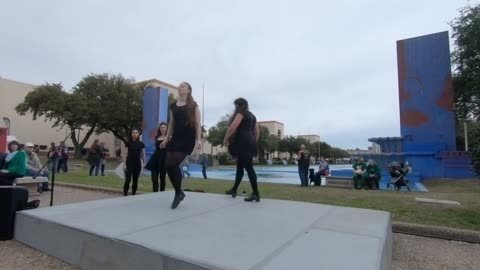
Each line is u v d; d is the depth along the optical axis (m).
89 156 13.95
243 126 4.65
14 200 3.71
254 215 3.60
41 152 47.06
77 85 35.88
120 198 4.82
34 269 2.81
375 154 15.30
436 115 14.77
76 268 2.83
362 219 3.51
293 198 7.46
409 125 15.30
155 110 21.22
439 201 6.79
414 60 15.50
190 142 3.93
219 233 2.77
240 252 2.25
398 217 5.41
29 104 34.38
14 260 3.02
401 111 15.57
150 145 20.41
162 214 3.57
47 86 34.56
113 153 59.09
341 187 12.02
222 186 10.09
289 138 72.06
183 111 3.87
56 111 33.34
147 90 22.03
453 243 4.21
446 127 14.52
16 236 3.60
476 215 5.45
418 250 3.91
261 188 9.91
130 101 36.69
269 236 2.71
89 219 3.27
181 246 2.36
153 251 2.29
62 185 9.37
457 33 15.95
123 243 2.49
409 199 7.17
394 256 3.68
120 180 10.91
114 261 2.54
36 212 3.63
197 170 30.02
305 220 3.40
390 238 3.52
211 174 24.38
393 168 11.28
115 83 36.72
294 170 34.66
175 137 3.90
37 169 8.02
